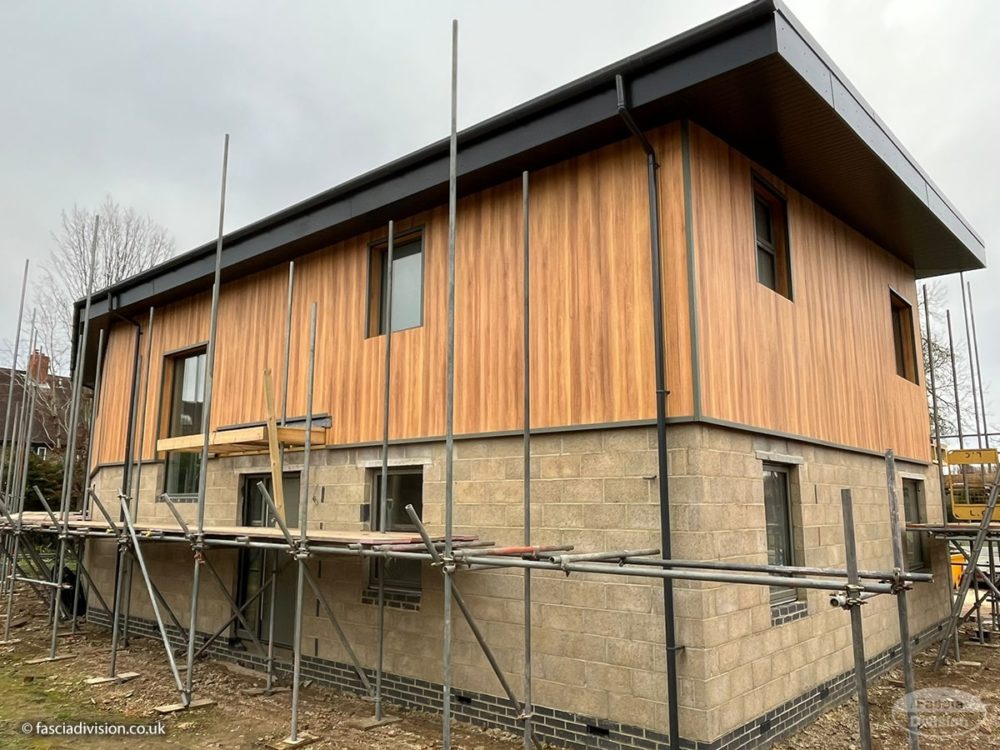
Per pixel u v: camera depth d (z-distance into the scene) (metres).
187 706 6.21
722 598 4.91
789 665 5.65
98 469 11.29
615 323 5.44
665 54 4.95
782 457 5.95
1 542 11.02
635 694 4.91
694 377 4.92
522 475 5.83
